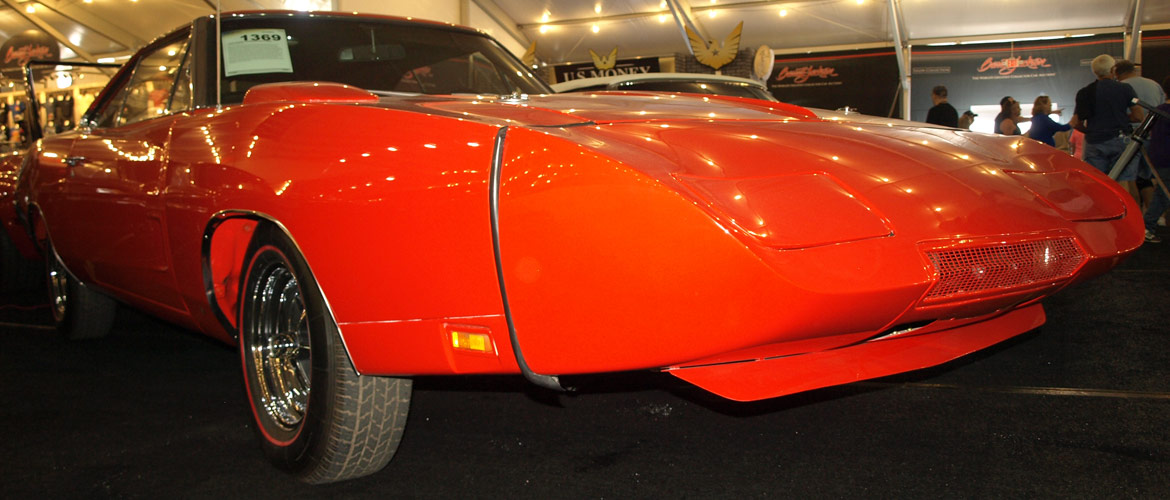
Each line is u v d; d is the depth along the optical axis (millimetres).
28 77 3688
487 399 2441
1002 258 1523
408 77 2562
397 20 2781
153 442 2182
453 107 1740
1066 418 2094
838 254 1357
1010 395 2297
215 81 2359
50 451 2131
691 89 6777
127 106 2916
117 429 2293
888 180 1546
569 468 1906
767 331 1334
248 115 1965
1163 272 4344
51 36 11016
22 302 4523
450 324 1512
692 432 2105
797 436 2045
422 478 1883
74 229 2805
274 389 2002
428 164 1520
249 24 2543
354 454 1768
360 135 1660
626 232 1328
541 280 1387
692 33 13125
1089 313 3340
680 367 1521
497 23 15508
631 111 1854
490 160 1455
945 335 1828
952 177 1636
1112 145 6285
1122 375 2449
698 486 1773
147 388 2703
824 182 1475
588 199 1353
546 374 1441
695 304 1316
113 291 2762
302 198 1677
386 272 1558
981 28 15398
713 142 1565
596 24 16156
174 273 2180
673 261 1312
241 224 1983
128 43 11250
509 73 2836
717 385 1534
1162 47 14836
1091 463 1807
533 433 2148
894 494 1691
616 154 1398
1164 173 5770
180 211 2061
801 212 1383
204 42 2482
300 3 9547
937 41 15977
